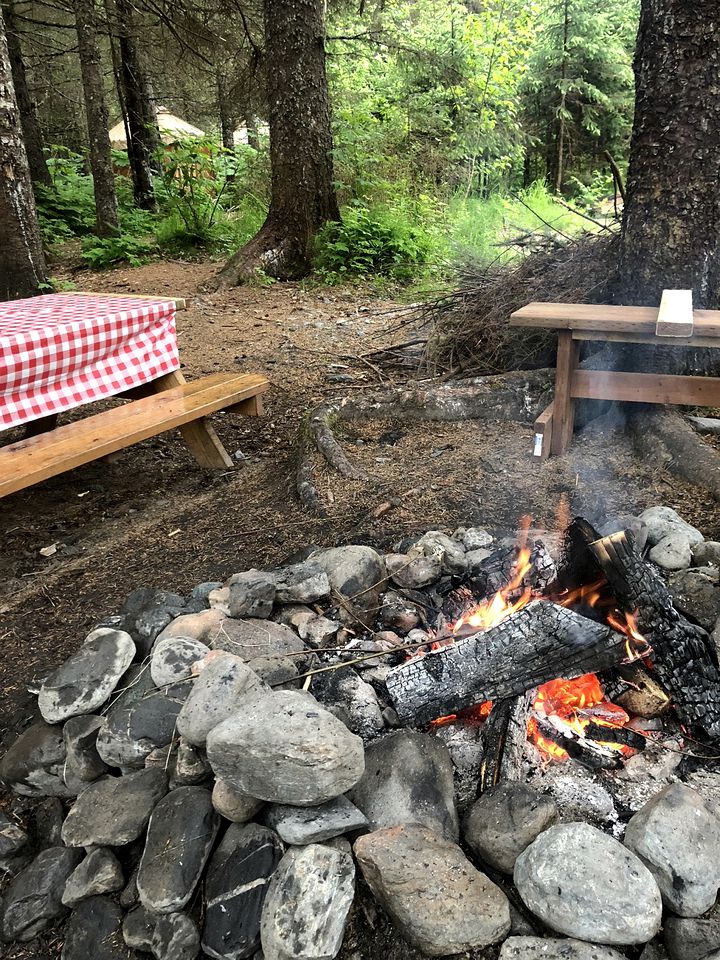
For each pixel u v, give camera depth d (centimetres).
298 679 215
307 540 310
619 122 1430
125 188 1427
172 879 177
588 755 198
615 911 151
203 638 237
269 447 432
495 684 200
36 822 213
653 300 377
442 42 1295
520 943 155
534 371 420
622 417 384
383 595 259
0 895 197
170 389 400
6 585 312
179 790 194
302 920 159
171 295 802
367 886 173
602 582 223
